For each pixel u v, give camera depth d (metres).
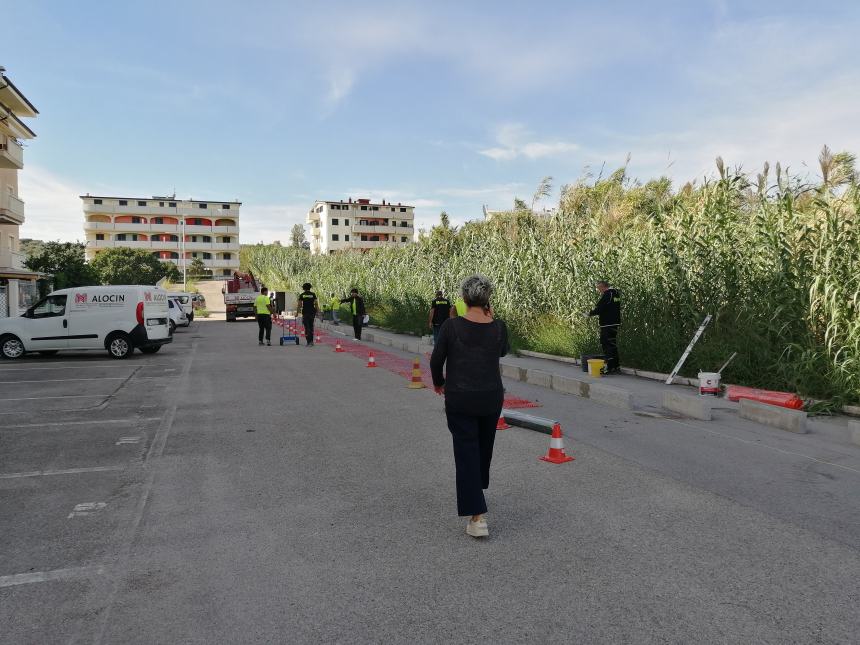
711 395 9.38
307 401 9.47
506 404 8.95
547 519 4.44
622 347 12.45
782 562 3.67
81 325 16.06
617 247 14.90
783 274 9.45
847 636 2.88
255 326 32.38
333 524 4.39
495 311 17.89
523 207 23.02
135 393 10.32
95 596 3.36
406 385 11.10
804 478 5.32
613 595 3.30
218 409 8.82
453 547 3.97
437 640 2.88
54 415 8.44
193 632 2.99
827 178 9.86
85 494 5.11
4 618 3.13
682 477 5.39
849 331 8.37
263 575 3.59
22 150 33.38
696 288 11.59
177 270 89.56
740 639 2.86
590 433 7.10
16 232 36.19
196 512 4.66
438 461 6.06
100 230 99.81
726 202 11.65
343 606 3.22
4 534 4.25
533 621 3.05
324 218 110.00
